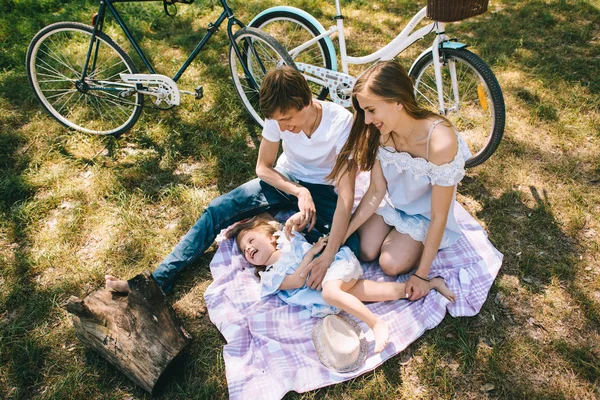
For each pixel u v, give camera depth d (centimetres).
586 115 346
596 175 299
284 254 237
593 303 229
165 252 270
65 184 312
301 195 246
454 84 290
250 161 332
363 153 228
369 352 215
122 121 366
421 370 208
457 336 221
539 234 267
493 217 280
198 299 245
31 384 211
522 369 207
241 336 223
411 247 238
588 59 405
